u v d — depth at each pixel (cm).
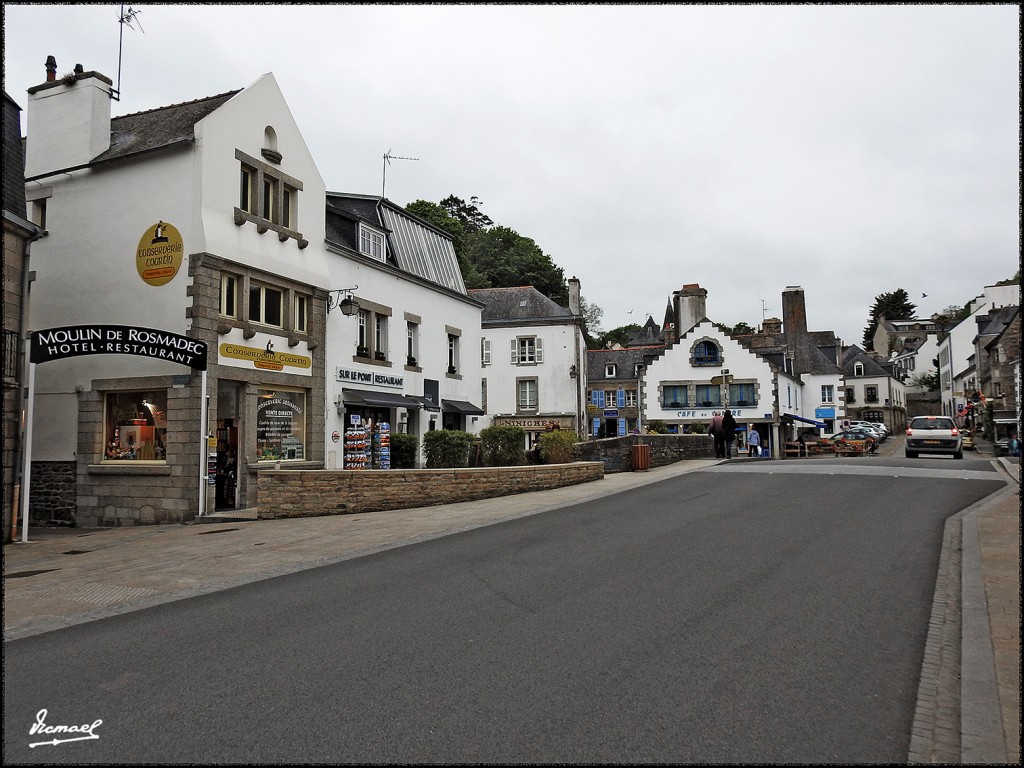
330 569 918
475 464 2020
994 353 4578
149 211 1630
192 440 1537
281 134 1836
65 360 1683
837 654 539
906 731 416
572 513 1327
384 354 2234
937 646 554
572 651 555
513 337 4309
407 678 507
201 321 1555
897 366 8831
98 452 1639
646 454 2352
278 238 1792
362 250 2205
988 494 1397
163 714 457
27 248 1498
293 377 1809
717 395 4591
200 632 644
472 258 6203
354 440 2017
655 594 713
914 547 909
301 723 439
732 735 412
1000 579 739
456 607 690
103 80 1756
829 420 5391
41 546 1312
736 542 964
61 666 559
